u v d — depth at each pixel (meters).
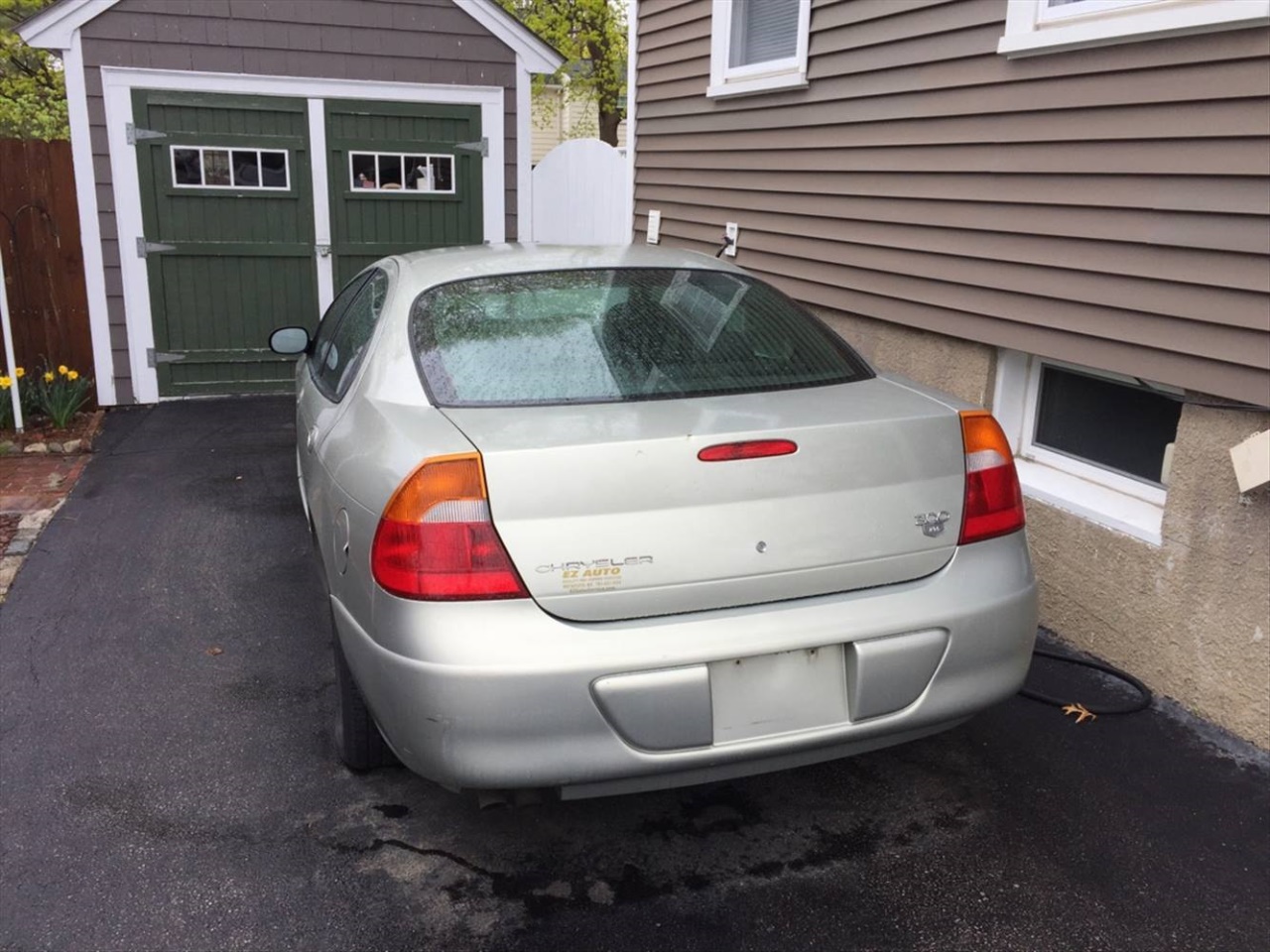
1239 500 3.31
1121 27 3.54
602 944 2.48
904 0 4.80
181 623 4.30
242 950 2.45
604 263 3.46
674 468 2.42
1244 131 3.19
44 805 3.02
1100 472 4.10
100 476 6.43
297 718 3.54
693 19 6.98
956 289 4.57
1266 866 2.76
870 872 2.75
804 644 2.46
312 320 8.84
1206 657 3.49
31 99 19.02
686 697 2.38
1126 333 3.69
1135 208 3.61
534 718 2.32
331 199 8.68
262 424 7.84
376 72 8.57
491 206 9.15
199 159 8.29
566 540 2.36
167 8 7.96
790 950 2.46
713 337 3.09
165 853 2.80
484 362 2.89
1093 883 2.70
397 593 2.39
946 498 2.67
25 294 8.15
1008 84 4.17
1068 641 4.07
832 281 5.59
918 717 2.59
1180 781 3.15
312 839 2.87
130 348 8.41
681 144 7.34
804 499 2.51
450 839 2.88
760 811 3.02
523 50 8.89
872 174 5.15
